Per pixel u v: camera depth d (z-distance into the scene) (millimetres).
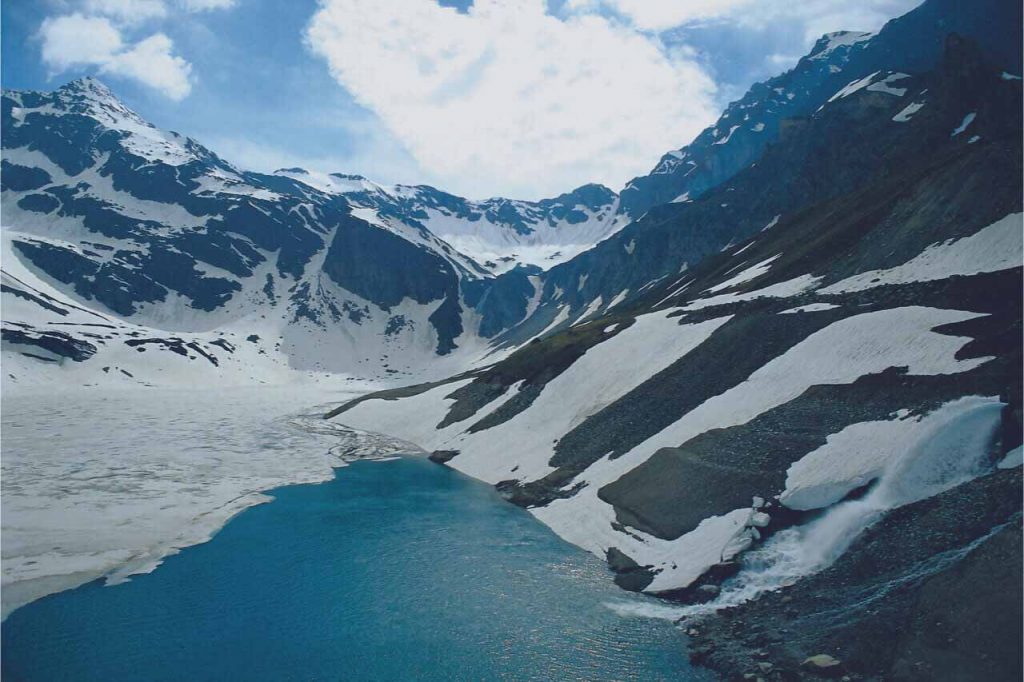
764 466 43781
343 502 60156
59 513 54000
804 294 66438
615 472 55188
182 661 31875
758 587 35219
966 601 27328
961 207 60219
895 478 36812
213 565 44031
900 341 47906
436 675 30641
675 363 67000
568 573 42281
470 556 45469
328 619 36156
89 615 36500
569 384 78812
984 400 37719
